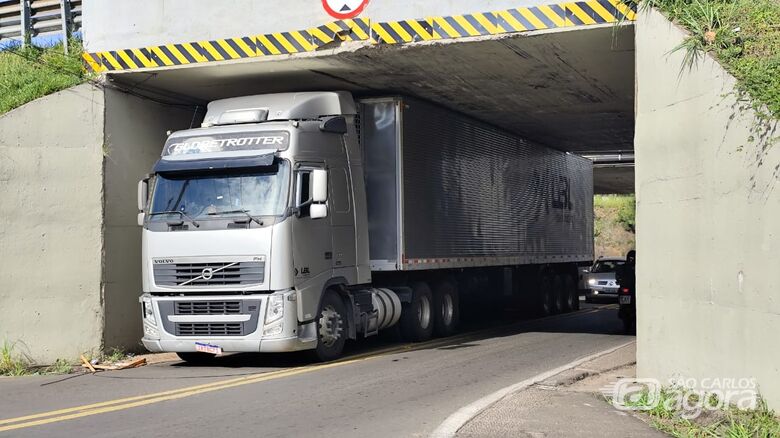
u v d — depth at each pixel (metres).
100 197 13.78
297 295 12.03
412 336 16.02
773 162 7.33
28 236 13.10
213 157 12.38
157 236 12.39
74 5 15.45
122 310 14.09
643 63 10.30
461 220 17.53
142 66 14.00
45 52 14.90
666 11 9.84
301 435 7.55
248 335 11.90
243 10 13.66
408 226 15.19
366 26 13.09
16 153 13.09
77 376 11.73
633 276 19.08
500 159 20.09
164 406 9.02
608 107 18.31
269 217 11.99
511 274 21.53
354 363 12.71
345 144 13.87
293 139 12.41
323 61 13.72
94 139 13.85
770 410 7.27
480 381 10.91
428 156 16.20
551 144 23.66
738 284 7.86
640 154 10.27
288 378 11.10
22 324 12.98
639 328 10.16
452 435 7.48
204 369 12.27
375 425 8.00
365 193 14.43
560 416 8.31
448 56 13.58
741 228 7.84
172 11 13.95
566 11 12.09
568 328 19.58
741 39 8.91
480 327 19.94
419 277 16.61
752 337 7.59
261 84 15.30
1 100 13.52
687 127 9.02
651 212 9.91
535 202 22.25
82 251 13.54
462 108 17.86
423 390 10.13
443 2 12.77
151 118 15.23
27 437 7.48
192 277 12.19
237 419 8.28
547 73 14.93
